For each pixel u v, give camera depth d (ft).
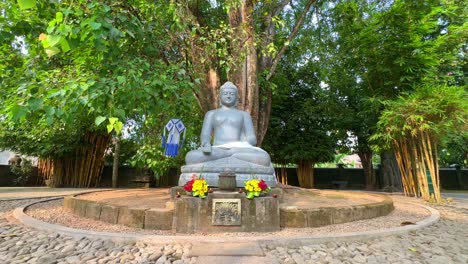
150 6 19.94
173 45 23.80
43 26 13.97
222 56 22.80
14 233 14.80
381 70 32.71
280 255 11.70
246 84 26.27
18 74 14.98
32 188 46.78
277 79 37.99
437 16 38.52
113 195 24.79
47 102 11.99
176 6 20.61
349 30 35.37
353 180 61.87
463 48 41.83
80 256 11.44
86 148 48.93
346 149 55.47
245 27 23.32
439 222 18.53
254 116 26.14
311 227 15.83
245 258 11.16
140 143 33.88
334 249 12.50
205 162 19.83
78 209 19.44
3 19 13.43
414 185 32.14
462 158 59.26
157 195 24.68
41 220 17.47
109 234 13.57
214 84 26.78
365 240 13.79
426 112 27.27
